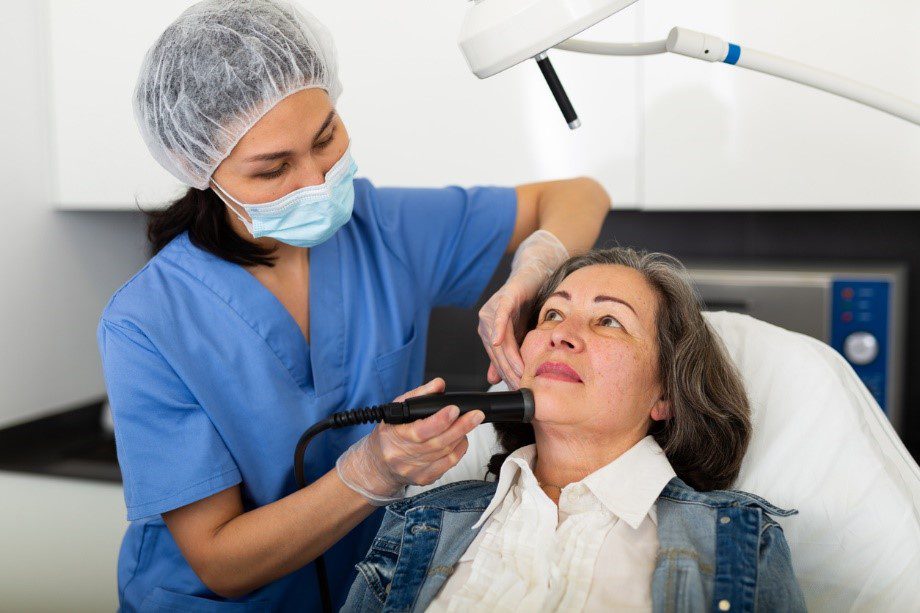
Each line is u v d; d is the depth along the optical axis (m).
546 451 1.15
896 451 1.28
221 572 1.08
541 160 1.79
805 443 1.22
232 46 1.03
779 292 1.72
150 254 1.27
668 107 1.71
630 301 1.15
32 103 1.99
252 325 1.21
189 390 1.13
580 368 1.09
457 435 0.97
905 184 1.61
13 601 1.95
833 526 1.17
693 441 1.17
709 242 2.13
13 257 1.96
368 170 1.88
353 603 1.15
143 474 1.11
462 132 1.82
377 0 1.83
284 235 1.11
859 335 1.69
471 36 0.91
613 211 2.18
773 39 1.62
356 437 1.28
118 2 1.94
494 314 1.25
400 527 1.19
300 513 1.04
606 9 0.88
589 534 1.08
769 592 0.99
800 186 1.66
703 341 1.17
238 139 1.06
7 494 1.95
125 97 1.96
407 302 1.37
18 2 1.95
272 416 1.20
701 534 1.05
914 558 1.12
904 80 1.57
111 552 1.88
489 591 1.05
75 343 2.14
